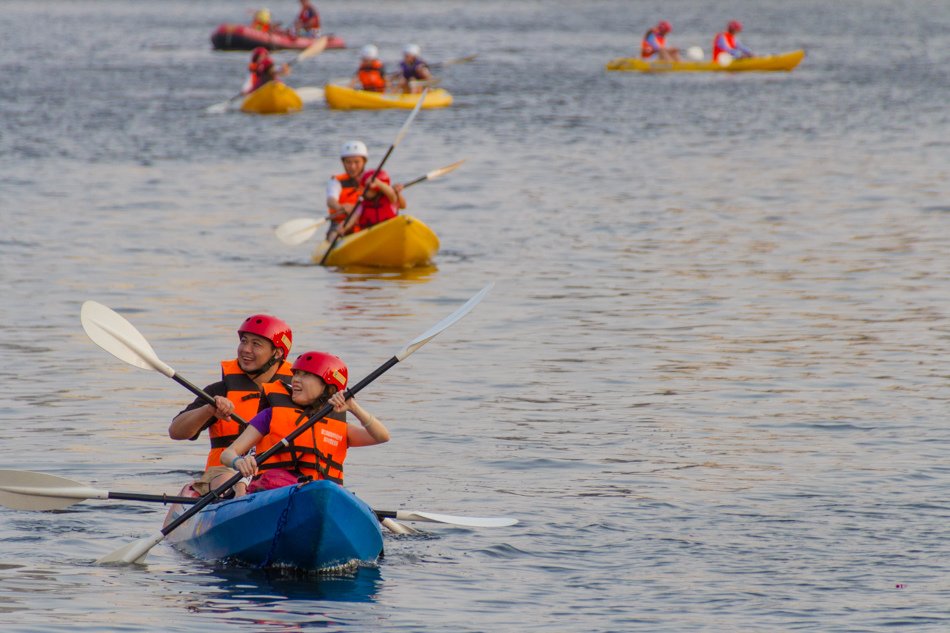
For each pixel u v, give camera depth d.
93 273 65.31
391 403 43.38
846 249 72.25
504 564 29.36
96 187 94.06
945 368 47.69
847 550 30.00
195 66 198.50
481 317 56.81
